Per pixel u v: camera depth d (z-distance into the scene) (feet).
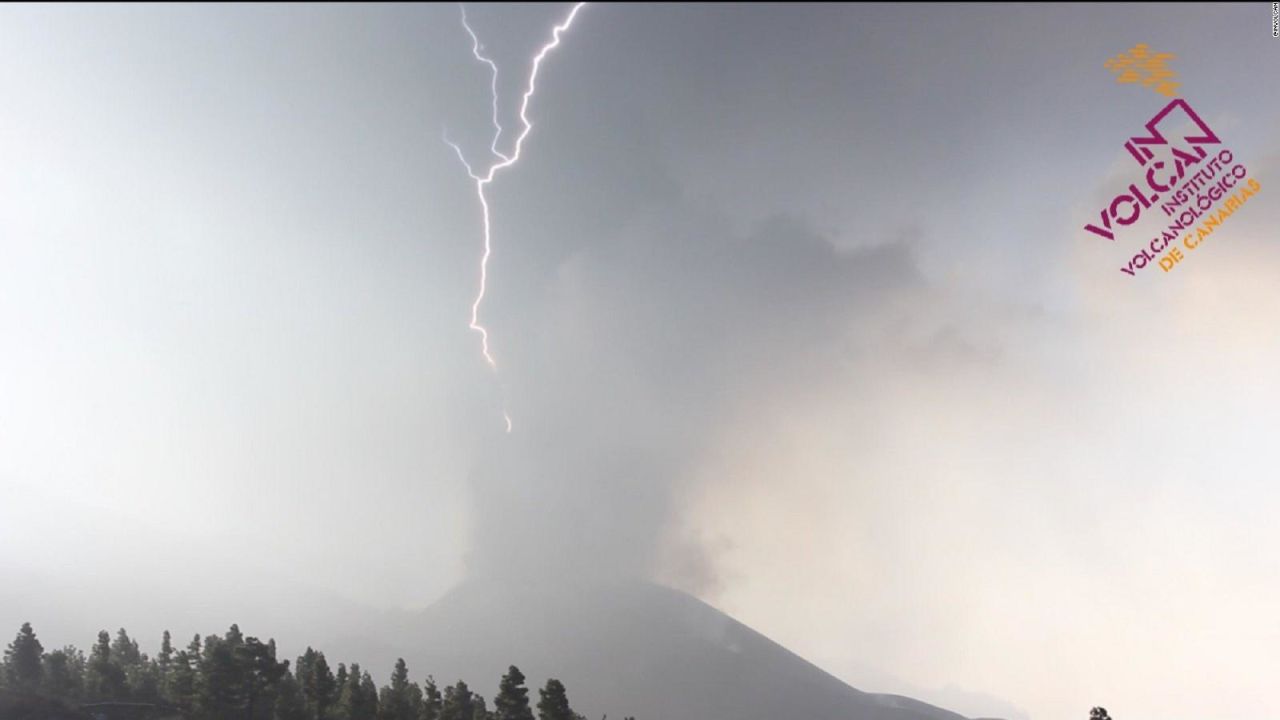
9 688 339.98
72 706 333.42
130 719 334.24
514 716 340.59
